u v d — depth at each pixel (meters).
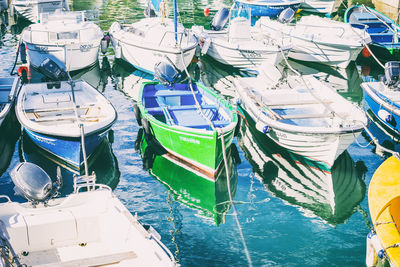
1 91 11.95
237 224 8.34
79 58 14.70
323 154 9.68
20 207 6.46
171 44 14.59
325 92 11.39
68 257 6.38
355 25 16.91
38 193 6.81
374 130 12.04
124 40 15.12
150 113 10.90
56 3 20.34
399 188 7.72
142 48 14.65
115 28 16.17
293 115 10.32
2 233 6.07
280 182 9.70
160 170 9.99
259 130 10.09
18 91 11.68
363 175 9.98
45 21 15.34
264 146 11.08
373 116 12.80
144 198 9.05
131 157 10.45
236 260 7.46
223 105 10.78
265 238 8.00
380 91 12.20
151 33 15.02
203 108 10.85
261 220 8.48
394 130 11.49
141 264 5.88
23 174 6.82
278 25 17.14
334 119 10.35
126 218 6.36
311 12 23.20
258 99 11.05
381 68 16.30
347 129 9.16
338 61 15.83
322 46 15.65
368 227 8.36
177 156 10.19
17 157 10.30
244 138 11.52
